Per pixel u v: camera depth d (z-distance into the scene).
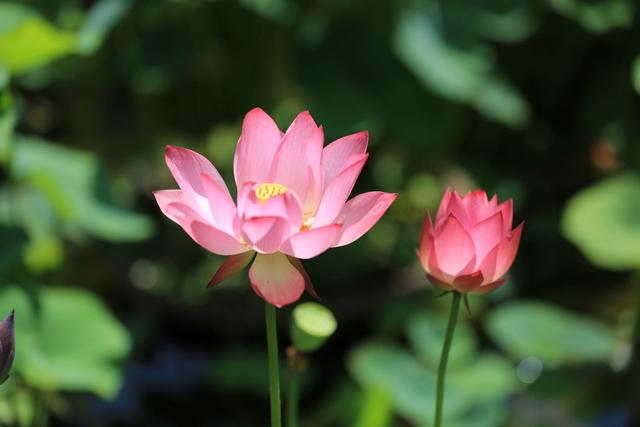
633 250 2.49
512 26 2.73
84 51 2.30
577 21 2.82
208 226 1.74
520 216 3.05
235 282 2.89
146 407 2.63
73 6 2.64
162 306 2.87
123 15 2.60
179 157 1.79
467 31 2.70
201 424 2.65
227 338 2.87
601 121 3.00
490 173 3.04
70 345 2.30
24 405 2.26
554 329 2.58
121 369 2.30
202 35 2.79
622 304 2.90
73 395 2.41
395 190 3.10
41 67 2.74
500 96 2.73
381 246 3.03
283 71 2.87
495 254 1.82
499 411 2.36
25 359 2.24
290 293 1.75
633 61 2.95
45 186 2.28
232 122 3.00
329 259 2.88
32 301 2.30
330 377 2.81
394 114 2.74
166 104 3.00
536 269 3.04
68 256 2.75
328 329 1.91
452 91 2.56
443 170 3.07
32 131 3.04
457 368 2.46
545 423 2.50
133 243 2.95
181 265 2.97
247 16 2.76
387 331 2.85
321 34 2.71
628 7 2.79
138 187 3.11
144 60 2.77
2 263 2.27
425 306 2.88
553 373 2.56
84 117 3.04
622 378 2.52
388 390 2.36
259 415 2.70
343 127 2.63
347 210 1.79
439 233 1.83
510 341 2.53
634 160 2.94
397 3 2.62
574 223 2.58
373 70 2.71
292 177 1.81
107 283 2.86
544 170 3.09
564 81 3.05
